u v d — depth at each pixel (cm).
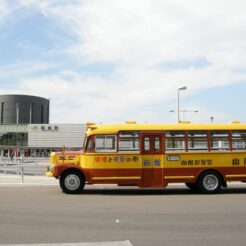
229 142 1925
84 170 1870
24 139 12888
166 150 1898
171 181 1886
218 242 864
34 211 1286
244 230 984
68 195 1778
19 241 877
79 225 1053
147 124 1928
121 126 1908
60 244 848
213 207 1373
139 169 1883
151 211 1283
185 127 1917
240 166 1914
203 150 1908
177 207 1374
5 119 16012
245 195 1778
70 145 11531
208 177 1895
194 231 973
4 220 1127
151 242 866
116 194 1844
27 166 3725
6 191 1930
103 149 1889
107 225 1052
